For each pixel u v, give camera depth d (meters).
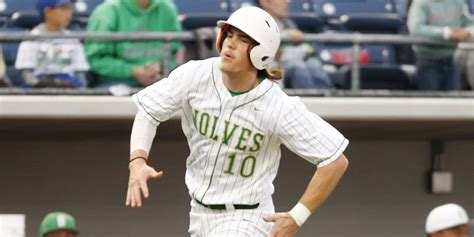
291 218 18.38
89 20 29.53
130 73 28.52
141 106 18.72
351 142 33.56
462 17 30.23
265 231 18.78
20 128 29.88
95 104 28.12
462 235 24.73
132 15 28.97
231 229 18.53
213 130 18.39
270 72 18.42
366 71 30.14
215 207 18.70
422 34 29.78
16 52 28.66
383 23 31.97
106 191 32.88
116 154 32.91
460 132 32.00
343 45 30.14
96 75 28.62
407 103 29.06
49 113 28.02
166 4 29.17
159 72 28.58
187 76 18.52
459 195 34.22
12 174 32.56
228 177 18.58
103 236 32.81
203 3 32.56
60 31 28.80
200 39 28.48
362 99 28.98
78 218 32.69
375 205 33.69
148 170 18.31
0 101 27.89
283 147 33.12
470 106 29.23
